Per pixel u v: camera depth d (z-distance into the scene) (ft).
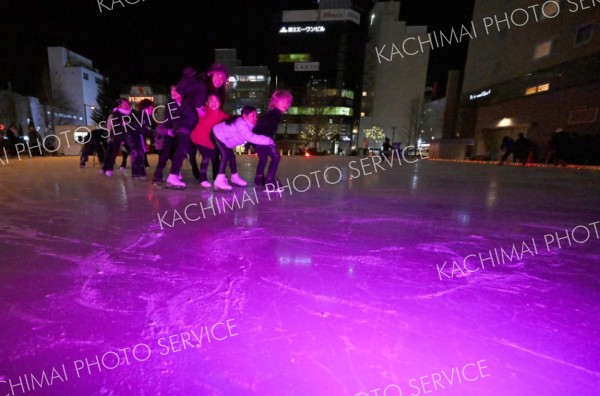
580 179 21.04
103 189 12.29
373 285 4.04
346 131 145.07
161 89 142.92
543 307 3.58
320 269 4.52
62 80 125.70
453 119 102.17
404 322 3.23
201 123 12.10
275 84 144.25
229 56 141.79
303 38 141.38
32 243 5.56
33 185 13.50
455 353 2.80
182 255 5.01
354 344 2.89
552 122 53.57
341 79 141.49
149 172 20.70
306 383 2.47
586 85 46.78
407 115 159.43
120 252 5.12
